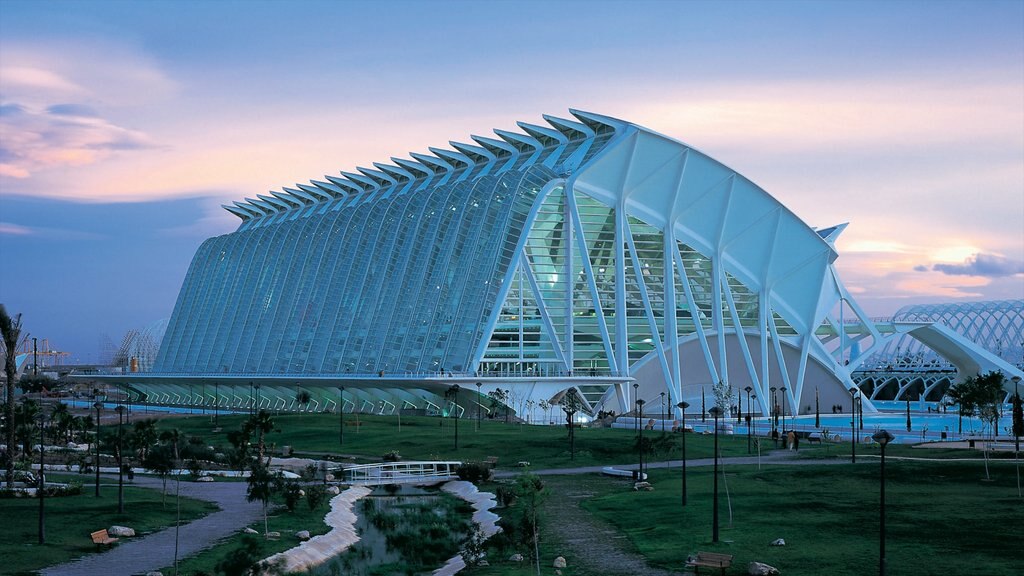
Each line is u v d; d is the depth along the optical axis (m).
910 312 197.88
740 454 81.94
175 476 77.69
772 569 39.16
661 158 127.25
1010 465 63.56
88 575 43.53
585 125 131.12
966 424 120.94
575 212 126.75
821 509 52.22
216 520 57.75
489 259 126.88
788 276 138.38
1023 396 146.50
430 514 63.75
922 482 59.16
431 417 118.50
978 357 150.38
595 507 59.16
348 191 176.88
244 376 157.38
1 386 140.12
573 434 90.38
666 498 58.94
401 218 146.88
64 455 91.12
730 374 137.50
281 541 51.97
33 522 54.28
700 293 135.12
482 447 89.25
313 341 157.00
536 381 118.06
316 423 111.94
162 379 183.38
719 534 47.38
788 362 140.88
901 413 146.75
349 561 50.69
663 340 130.88
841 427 112.38
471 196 134.12
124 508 59.25
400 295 140.50
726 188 131.12
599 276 128.75
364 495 72.81
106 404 186.00
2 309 68.50
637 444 82.50
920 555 41.09
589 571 43.06
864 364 195.88
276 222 191.62
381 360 138.00
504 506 62.88
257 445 84.19
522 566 45.28
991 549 41.56
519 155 141.00
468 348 124.62
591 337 127.06
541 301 125.88
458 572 46.31
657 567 42.62
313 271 164.38
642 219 131.00
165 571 44.22
